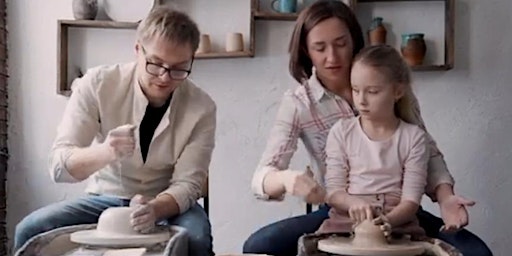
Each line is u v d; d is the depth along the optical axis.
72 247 1.32
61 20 2.60
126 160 1.74
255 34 2.62
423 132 1.60
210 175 2.66
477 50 2.58
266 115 2.64
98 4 2.67
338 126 1.65
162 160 1.77
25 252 1.24
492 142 2.59
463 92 2.59
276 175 1.56
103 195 1.79
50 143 2.72
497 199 2.59
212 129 1.82
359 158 1.58
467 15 2.58
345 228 1.51
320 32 1.72
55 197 2.72
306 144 1.83
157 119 1.75
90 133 1.70
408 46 2.50
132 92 1.73
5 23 2.71
